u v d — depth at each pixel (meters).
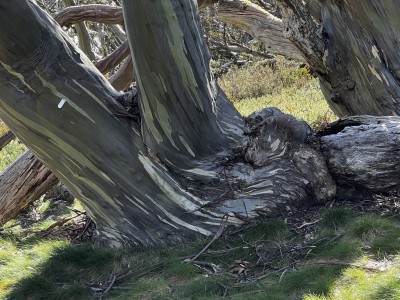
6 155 15.08
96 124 6.45
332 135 6.88
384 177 6.55
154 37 5.82
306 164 6.71
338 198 6.88
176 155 6.59
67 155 6.55
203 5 11.20
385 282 4.92
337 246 5.77
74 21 9.91
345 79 8.29
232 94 21.92
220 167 6.77
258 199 6.71
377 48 7.89
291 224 6.52
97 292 6.09
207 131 6.59
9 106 6.26
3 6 5.58
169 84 6.11
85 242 7.41
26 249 7.54
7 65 5.95
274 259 5.95
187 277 5.96
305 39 8.11
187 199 6.71
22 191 8.78
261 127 6.82
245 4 12.12
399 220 6.15
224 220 6.70
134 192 6.70
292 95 18.16
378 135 6.55
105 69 9.93
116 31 20.52
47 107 6.25
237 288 5.51
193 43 6.07
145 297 5.74
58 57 6.21
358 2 7.66
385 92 8.02
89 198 6.84
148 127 6.43
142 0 5.68
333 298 4.91
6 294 6.25
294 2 7.91
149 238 6.85
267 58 26.20
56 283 6.37
